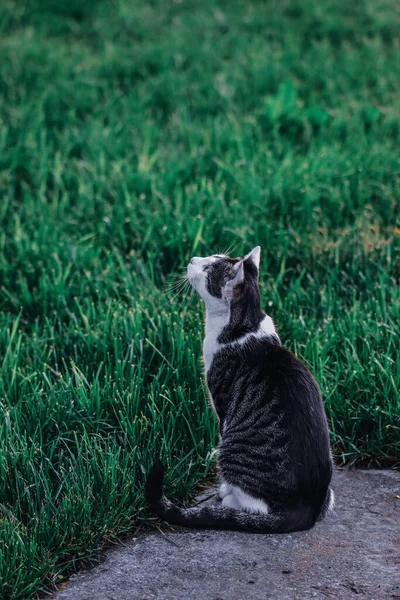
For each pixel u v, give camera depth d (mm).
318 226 6277
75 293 5391
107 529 3469
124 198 6613
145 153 7273
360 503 3740
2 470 3707
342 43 10359
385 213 6395
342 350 4676
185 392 4336
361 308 5121
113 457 3705
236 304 3797
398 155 7297
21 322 5230
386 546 3389
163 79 9109
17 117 8156
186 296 5191
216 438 4141
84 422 4090
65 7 11555
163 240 5934
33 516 3479
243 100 8750
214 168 7152
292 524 3434
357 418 4207
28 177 7262
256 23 10930
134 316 4875
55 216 6473
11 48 9977
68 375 4348
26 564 3215
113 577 3230
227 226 6039
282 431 3469
